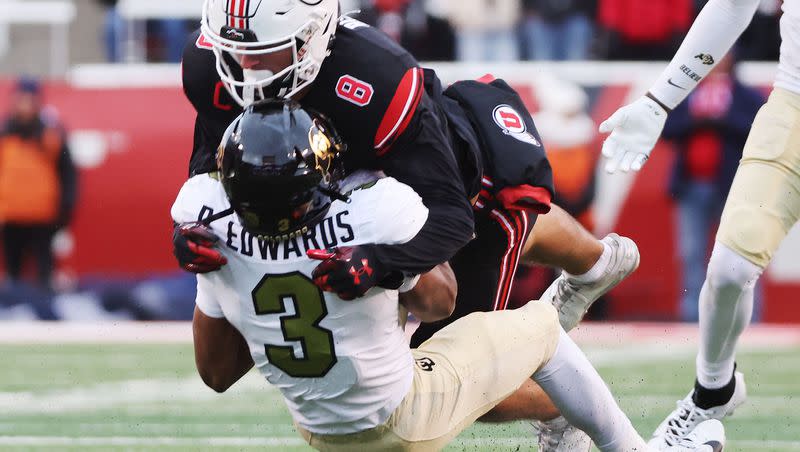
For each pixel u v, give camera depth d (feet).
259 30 35.12
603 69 88.69
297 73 35.37
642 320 85.71
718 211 84.33
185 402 62.23
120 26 96.53
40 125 87.20
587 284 47.11
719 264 42.86
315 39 35.24
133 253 87.86
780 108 43.42
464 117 40.93
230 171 32.55
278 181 32.14
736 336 44.47
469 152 39.52
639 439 39.68
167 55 96.78
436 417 35.91
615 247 47.11
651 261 85.30
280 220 32.89
